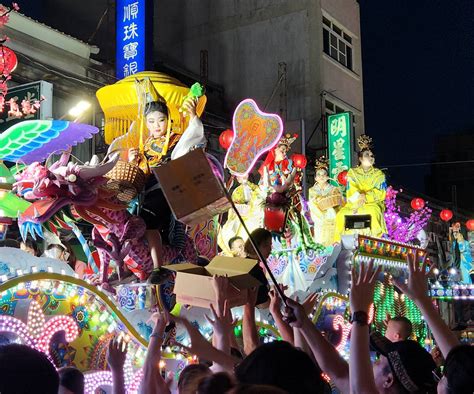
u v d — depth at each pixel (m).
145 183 8.59
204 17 29.22
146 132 9.43
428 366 4.14
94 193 7.56
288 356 3.22
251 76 28.20
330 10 28.98
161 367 8.01
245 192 12.48
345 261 12.85
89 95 16.17
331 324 12.16
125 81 9.77
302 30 27.80
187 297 6.16
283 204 12.01
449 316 29.30
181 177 5.57
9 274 6.58
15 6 10.20
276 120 11.66
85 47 16.84
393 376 4.19
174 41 29.59
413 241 18.55
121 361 4.57
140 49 17.86
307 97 27.41
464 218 37.28
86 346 7.27
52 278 6.87
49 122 7.46
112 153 8.32
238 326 9.52
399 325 6.60
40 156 7.82
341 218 14.35
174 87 9.70
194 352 4.66
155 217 8.45
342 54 30.12
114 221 7.92
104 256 8.30
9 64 9.44
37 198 7.51
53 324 6.92
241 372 3.28
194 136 8.73
